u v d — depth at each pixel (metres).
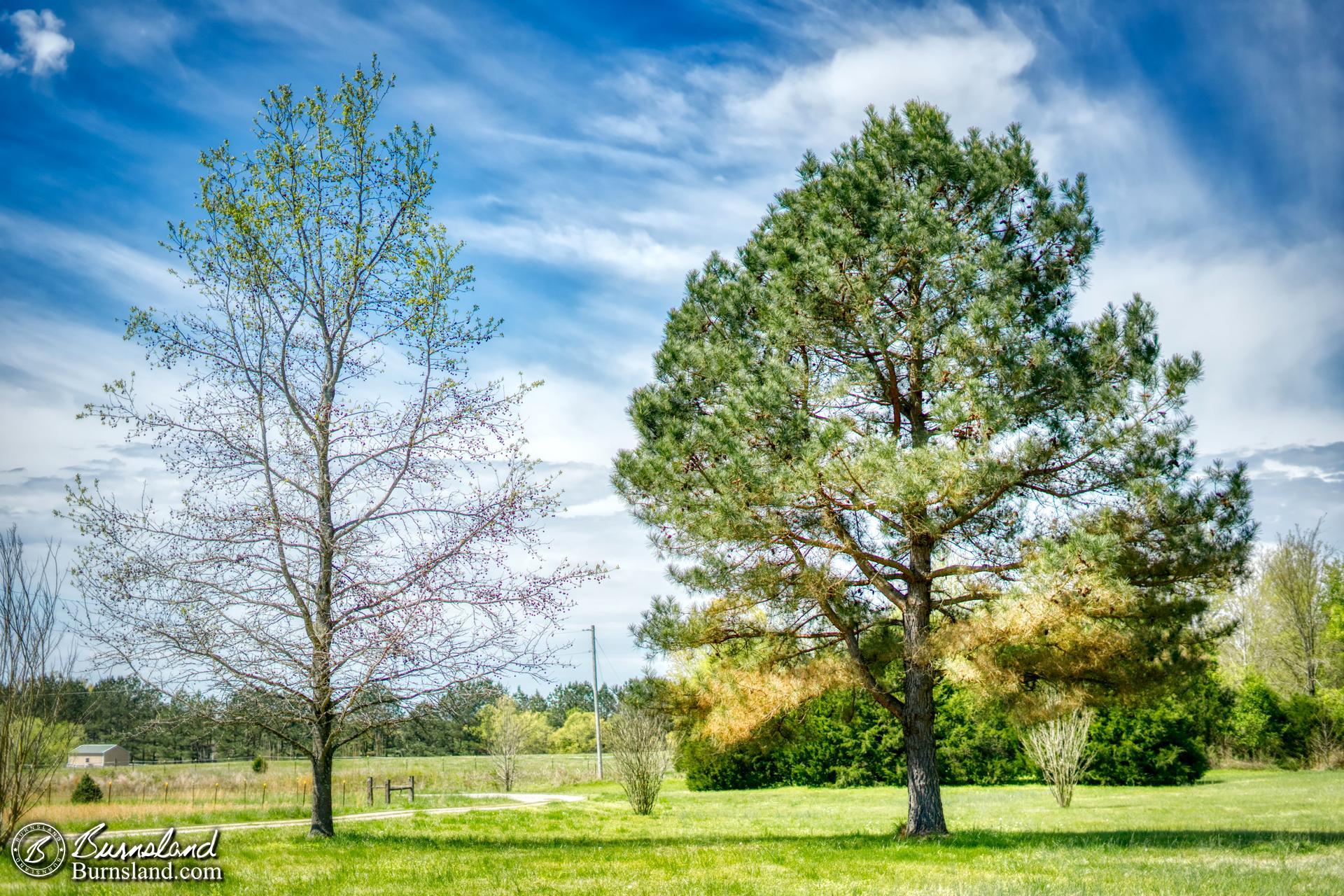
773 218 15.19
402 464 14.55
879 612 14.91
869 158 14.38
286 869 10.07
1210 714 36.66
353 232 14.88
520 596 13.71
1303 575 42.88
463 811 22.05
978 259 13.15
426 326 14.71
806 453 12.26
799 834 15.38
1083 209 14.02
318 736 13.82
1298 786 25.91
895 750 32.09
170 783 32.38
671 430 14.12
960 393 12.21
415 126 15.23
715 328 15.34
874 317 13.42
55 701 12.30
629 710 23.00
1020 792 26.67
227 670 13.24
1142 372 11.86
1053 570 11.38
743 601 14.36
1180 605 12.63
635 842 13.68
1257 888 8.39
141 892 8.61
